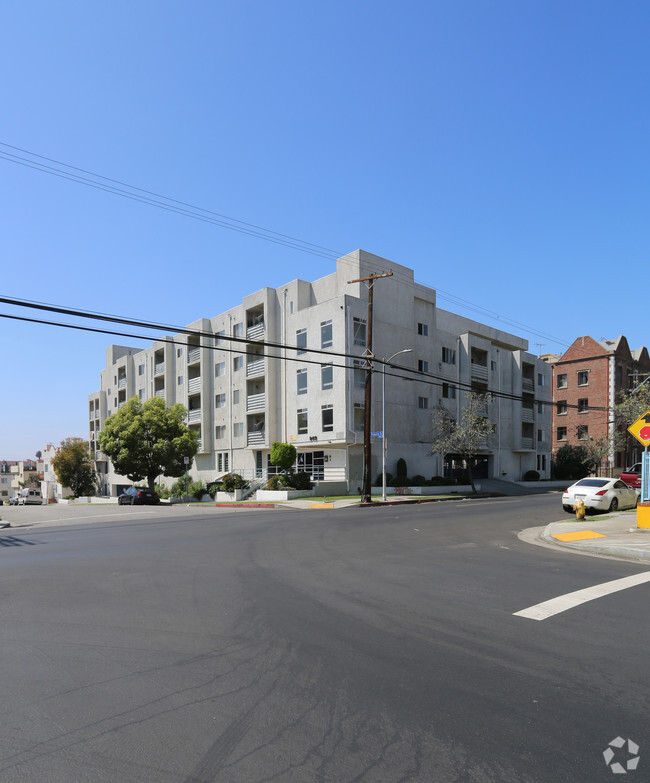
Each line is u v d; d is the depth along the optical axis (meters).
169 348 54.12
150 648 5.61
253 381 44.03
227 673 4.94
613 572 9.50
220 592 7.98
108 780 3.29
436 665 5.09
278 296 41.47
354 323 36.09
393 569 9.73
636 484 32.56
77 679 4.82
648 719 4.03
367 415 29.92
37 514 31.17
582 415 57.50
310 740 3.75
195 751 3.62
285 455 34.59
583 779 3.27
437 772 3.35
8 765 3.45
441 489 37.03
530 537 14.89
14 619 6.70
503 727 3.91
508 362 49.72
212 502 37.12
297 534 15.06
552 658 5.25
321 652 5.46
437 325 45.78
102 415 71.12
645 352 60.56
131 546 13.16
